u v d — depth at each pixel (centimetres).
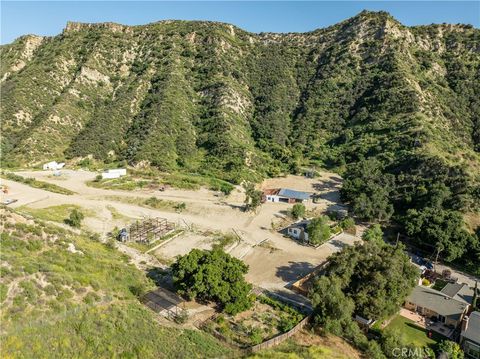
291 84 17688
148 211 8644
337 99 16025
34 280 3644
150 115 13712
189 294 4450
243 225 8056
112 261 5038
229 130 13488
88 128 13700
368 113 14275
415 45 17825
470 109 14138
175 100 14625
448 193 8356
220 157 12206
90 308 3659
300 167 12481
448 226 7031
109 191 9938
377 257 5084
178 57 17200
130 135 13462
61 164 12044
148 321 3850
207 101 15350
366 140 12788
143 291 4431
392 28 18025
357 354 4097
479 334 4584
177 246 6775
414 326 4928
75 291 3788
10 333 3091
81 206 8312
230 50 18438
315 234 7056
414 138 11319
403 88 14200
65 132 13612
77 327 3394
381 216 8288
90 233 6725
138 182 10606
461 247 6825
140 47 18100
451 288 5684
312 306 4819
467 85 15125
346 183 9562
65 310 3497
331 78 16938
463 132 12888
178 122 13725
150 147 12244
